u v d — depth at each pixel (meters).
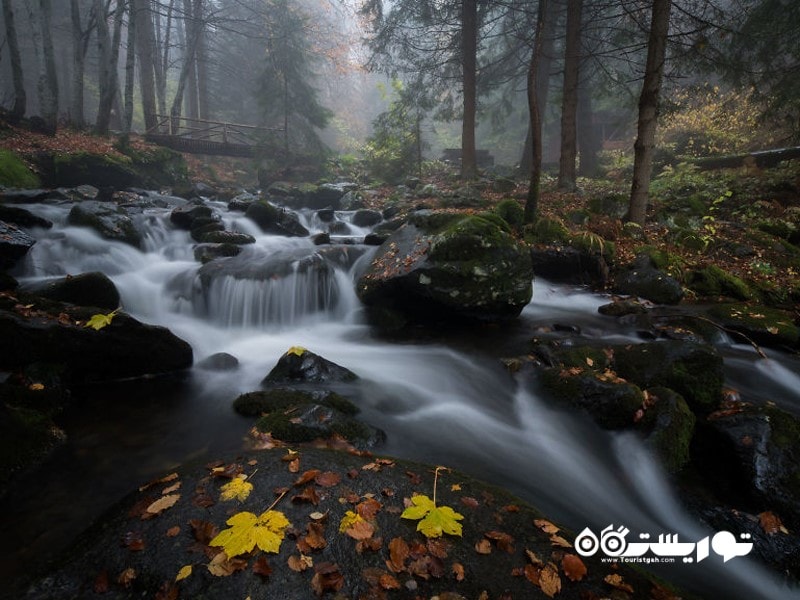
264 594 1.84
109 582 1.96
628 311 6.76
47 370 3.85
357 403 4.24
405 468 2.86
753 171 13.05
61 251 6.95
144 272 7.30
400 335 6.36
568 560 2.17
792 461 3.09
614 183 16.47
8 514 2.59
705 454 3.46
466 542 2.23
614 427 3.81
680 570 2.60
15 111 13.32
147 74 21.44
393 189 17.70
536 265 8.55
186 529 2.21
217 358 4.97
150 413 3.85
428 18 17.33
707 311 6.65
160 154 16.34
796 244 9.66
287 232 11.09
